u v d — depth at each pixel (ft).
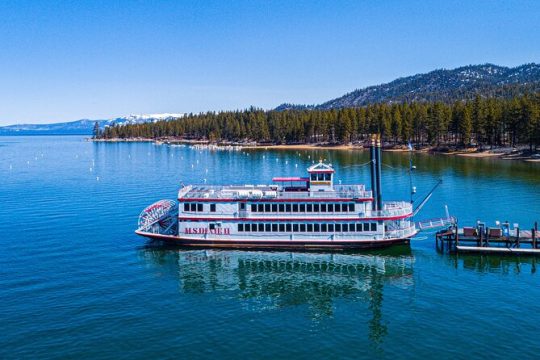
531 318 140.26
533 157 523.70
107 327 136.77
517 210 281.33
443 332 132.67
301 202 211.00
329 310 150.20
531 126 527.40
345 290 167.43
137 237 235.20
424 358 118.83
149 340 129.18
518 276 176.96
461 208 291.38
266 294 164.35
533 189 349.41
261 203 213.05
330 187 215.10
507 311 145.69
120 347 125.18
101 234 240.53
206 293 164.76
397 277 179.22
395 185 387.14
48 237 234.38
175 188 397.19
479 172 447.42
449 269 186.60
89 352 122.52
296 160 642.63
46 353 121.80
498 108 620.90
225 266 194.08
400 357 119.55
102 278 178.50
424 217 272.72
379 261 198.08
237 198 213.25
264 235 213.87
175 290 167.22
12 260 198.29
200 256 206.59
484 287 166.50
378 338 130.11
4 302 153.99
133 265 194.18
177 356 120.78
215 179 456.04
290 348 124.98
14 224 261.03
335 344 127.03
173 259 202.49
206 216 215.51
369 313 147.33
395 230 210.18
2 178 469.16
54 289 166.09
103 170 545.44
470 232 207.41
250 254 209.05
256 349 124.47
